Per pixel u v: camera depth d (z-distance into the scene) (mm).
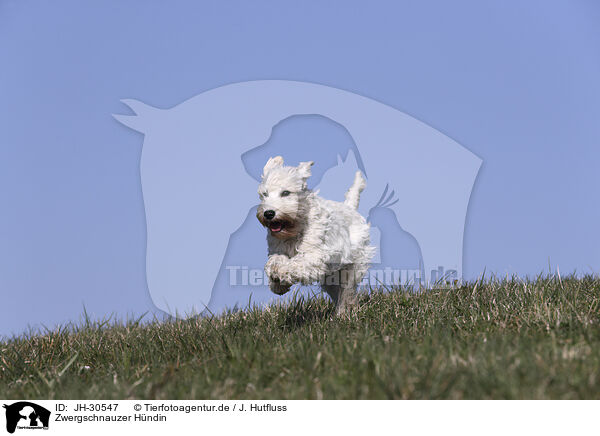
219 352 8250
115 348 9727
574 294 9352
